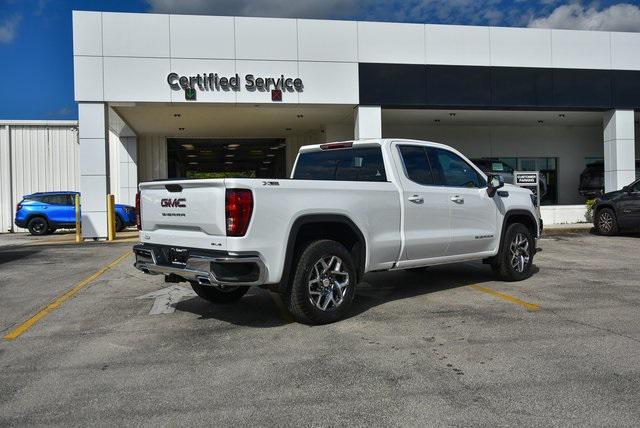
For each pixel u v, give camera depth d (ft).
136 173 78.13
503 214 25.57
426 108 59.00
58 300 23.91
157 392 13.07
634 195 46.85
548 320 18.81
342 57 55.67
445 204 22.70
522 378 13.51
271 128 76.64
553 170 84.33
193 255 17.62
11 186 80.38
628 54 62.75
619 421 11.16
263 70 54.08
